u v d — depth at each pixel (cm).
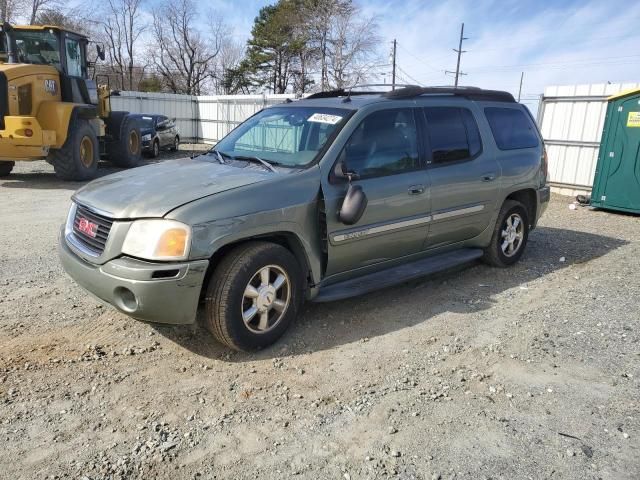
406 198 477
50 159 1197
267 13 5259
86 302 482
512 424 324
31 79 1120
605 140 1035
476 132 566
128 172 455
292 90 5094
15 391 339
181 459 284
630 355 418
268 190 393
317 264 428
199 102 2745
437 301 522
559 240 800
